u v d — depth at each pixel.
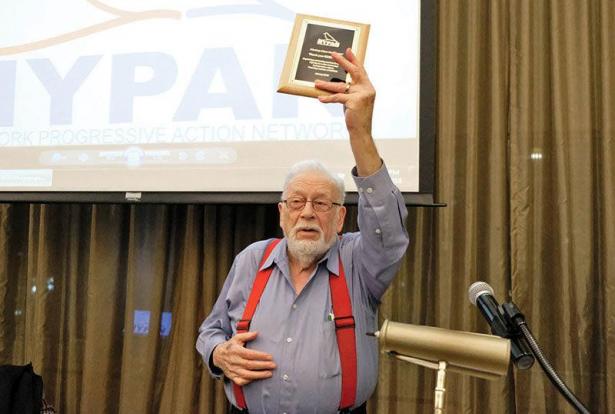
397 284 1.82
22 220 2.16
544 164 1.73
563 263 1.66
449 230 1.75
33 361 2.04
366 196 1.25
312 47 1.20
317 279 1.38
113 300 2.02
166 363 1.99
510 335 0.90
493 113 1.74
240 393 1.33
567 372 1.64
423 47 1.74
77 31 2.05
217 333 1.49
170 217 2.03
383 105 1.76
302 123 1.82
